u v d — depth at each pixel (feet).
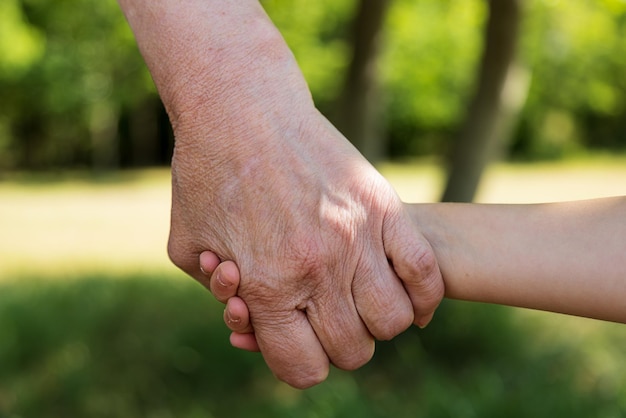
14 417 9.17
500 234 2.65
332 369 10.04
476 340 10.64
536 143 54.90
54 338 10.77
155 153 56.34
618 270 2.46
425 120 53.98
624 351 10.92
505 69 9.31
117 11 42.55
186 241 2.74
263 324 2.67
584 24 16.63
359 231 2.56
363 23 9.23
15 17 39.68
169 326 11.41
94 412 9.51
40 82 45.09
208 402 9.80
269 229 2.55
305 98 2.62
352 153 2.61
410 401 9.27
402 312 2.64
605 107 53.36
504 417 8.25
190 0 2.64
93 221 27.32
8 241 22.82
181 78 2.59
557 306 2.56
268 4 13.92
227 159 2.56
